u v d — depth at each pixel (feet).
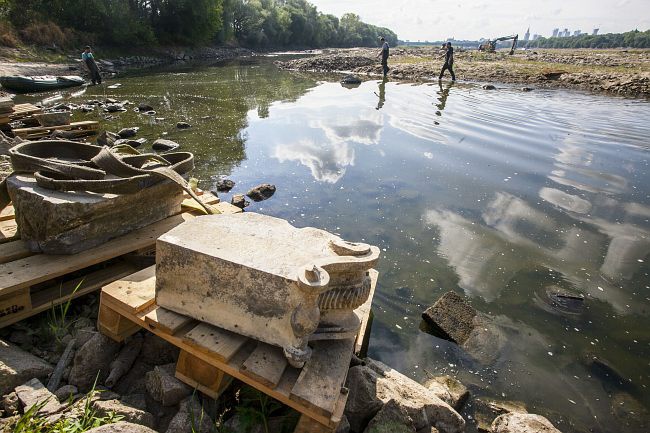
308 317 7.18
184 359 8.29
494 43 139.44
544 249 17.49
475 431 9.71
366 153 29.25
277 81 70.18
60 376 8.63
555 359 11.98
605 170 26.66
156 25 122.01
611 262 16.67
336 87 63.52
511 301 14.32
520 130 36.58
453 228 19.04
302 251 8.30
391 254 16.81
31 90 51.11
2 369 7.86
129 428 6.52
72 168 11.12
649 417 10.31
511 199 22.13
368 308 10.76
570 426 9.95
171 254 8.34
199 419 7.63
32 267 9.87
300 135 33.42
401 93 57.31
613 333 13.05
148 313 8.55
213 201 15.42
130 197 11.59
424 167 26.71
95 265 11.84
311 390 7.11
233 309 7.97
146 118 37.76
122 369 8.83
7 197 11.37
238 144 30.42
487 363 11.69
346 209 20.54
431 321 12.79
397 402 8.69
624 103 51.85
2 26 71.61
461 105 48.14
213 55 141.79
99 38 96.73
